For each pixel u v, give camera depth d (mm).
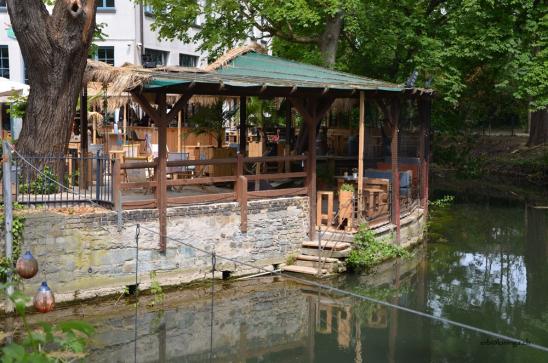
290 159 13906
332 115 20969
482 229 19875
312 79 14562
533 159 33500
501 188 29641
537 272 14945
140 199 12328
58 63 12078
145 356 9625
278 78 13984
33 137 12156
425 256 16297
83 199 11516
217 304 11898
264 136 18859
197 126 17062
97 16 25531
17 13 11766
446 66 20797
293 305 12070
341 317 11625
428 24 21844
